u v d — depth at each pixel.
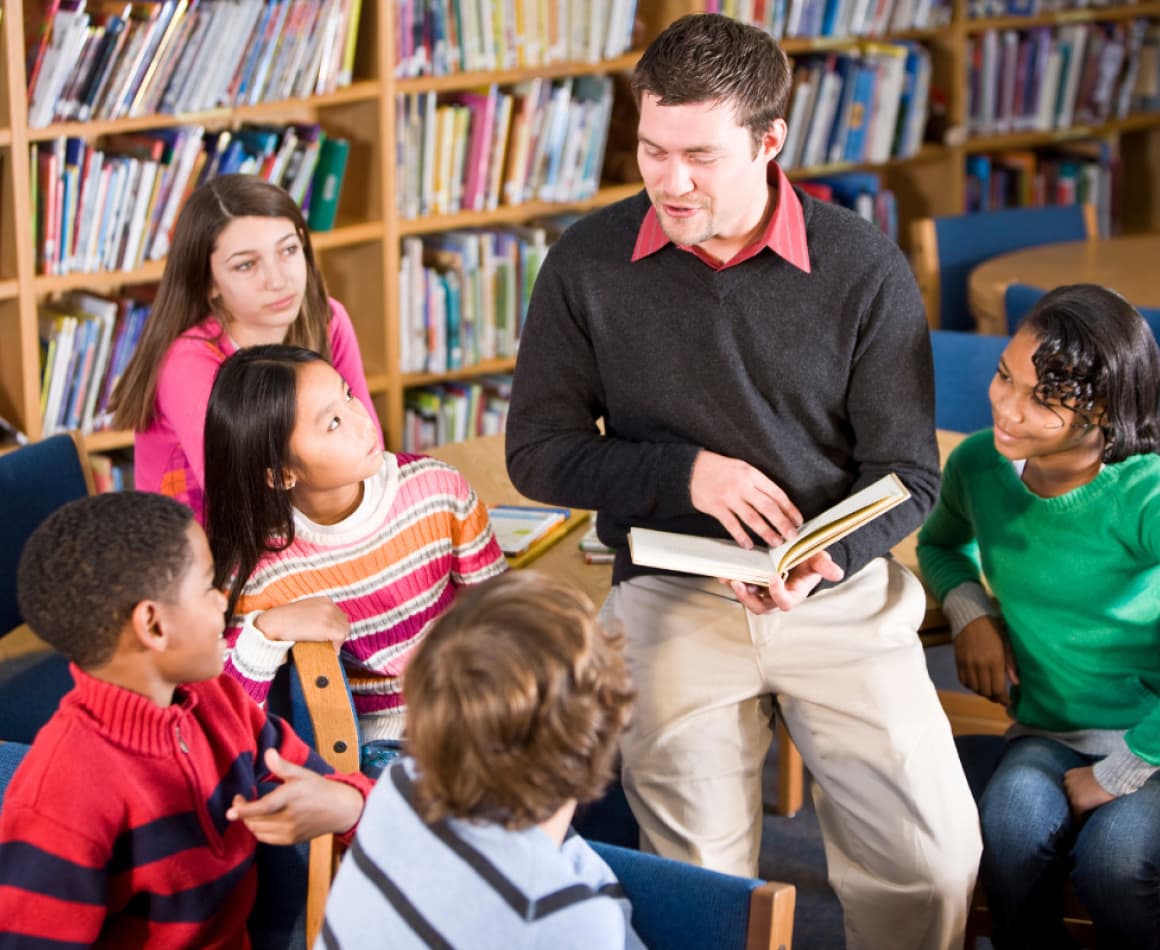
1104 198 5.45
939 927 2.06
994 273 4.16
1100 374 2.00
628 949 1.40
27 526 2.46
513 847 1.23
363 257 4.12
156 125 3.57
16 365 3.58
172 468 2.76
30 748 1.60
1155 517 2.04
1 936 1.45
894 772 2.04
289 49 3.70
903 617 2.16
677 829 2.10
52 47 3.36
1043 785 2.10
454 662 1.21
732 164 1.95
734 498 2.01
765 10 4.49
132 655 1.50
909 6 4.82
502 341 4.32
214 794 1.60
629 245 2.10
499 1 4.01
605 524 2.25
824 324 2.07
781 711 2.20
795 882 2.84
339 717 1.97
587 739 1.22
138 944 1.56
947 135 5.07
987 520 2.22
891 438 2.11
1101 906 2.00
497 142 4.13
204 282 2.74
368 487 2.08
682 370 2.10
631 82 2.01
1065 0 5.18
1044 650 2.19
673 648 2.14
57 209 3.48
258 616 1.96
